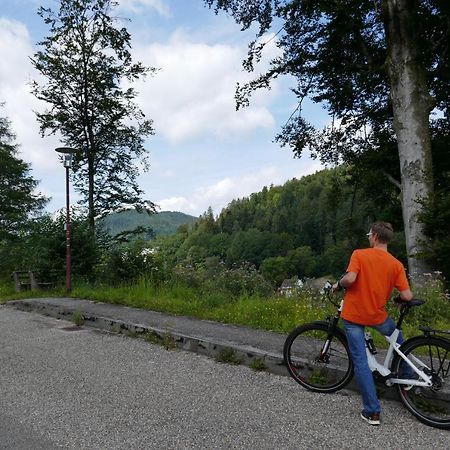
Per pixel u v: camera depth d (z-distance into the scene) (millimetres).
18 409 4410
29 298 12727
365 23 14461
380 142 16438
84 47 20969
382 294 4184
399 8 12414
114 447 3564
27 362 6148
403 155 12227
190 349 6656
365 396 4004
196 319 8328
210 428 3900
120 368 5770
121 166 22188
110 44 21531
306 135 17594
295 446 3562
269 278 11133
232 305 8984
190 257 12719
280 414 4199
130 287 11773
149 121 22438
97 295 11500
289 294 9086
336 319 4824
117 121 21953
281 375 5418
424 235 11516
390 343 4289
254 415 4180
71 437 3752
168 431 3848
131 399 4625
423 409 4141
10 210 25625
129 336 7727
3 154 26188
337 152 18188
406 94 12195
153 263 13258
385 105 16766
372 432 3814
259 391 4836
